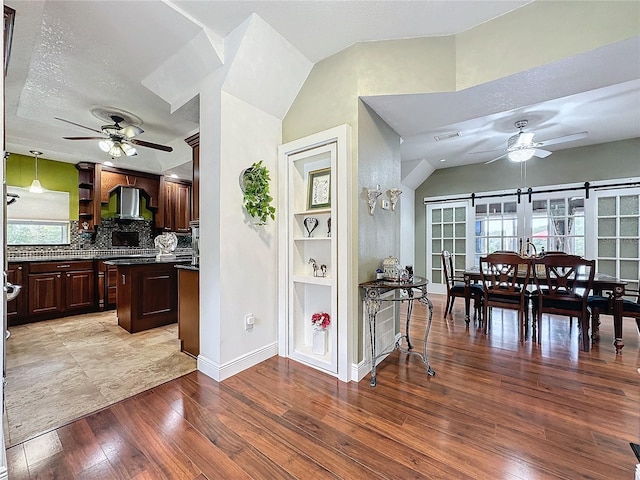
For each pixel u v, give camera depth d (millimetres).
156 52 2447
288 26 2266
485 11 2168
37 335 3504
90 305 4570
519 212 5480
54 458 1532
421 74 2412
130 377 2439
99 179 5062
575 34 1971
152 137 4465
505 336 3422
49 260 4203
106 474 1436
